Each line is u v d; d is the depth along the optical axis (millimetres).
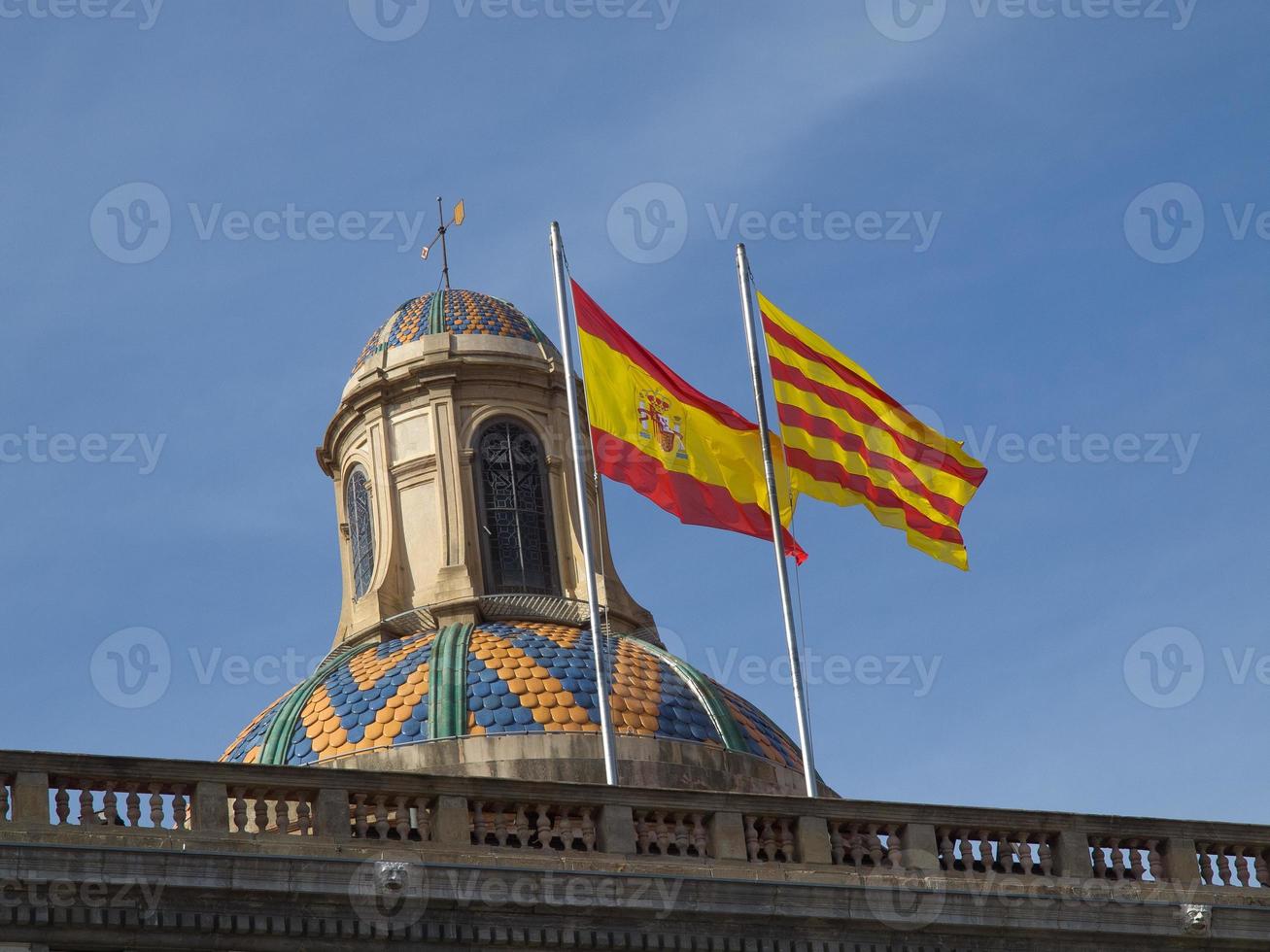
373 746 70688
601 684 58094
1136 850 53594
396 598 78562
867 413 62406
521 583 79438
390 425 81188
